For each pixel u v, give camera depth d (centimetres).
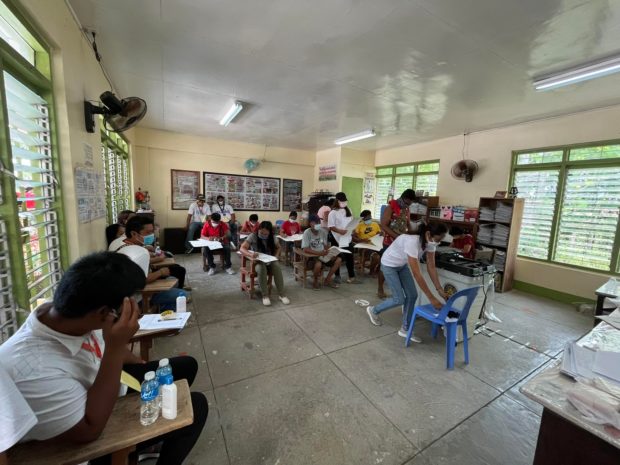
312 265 421
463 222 490
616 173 354
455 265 270
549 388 97
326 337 270
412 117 437
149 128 591
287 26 219
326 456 144
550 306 379
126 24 220
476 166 500
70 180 188
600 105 354
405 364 230
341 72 295
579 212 388
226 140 676
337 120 471
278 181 761
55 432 70
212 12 205
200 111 446
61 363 74
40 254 161
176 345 246
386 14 200
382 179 732
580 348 122
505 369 229
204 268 491
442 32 219
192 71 301
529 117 411
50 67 174
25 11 139
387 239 390
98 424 75
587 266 381
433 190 601
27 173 161
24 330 76
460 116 418
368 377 212
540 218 426
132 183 551
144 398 91
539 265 421
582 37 215
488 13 194
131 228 237
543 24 203
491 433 164
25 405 62
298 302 357
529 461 146
